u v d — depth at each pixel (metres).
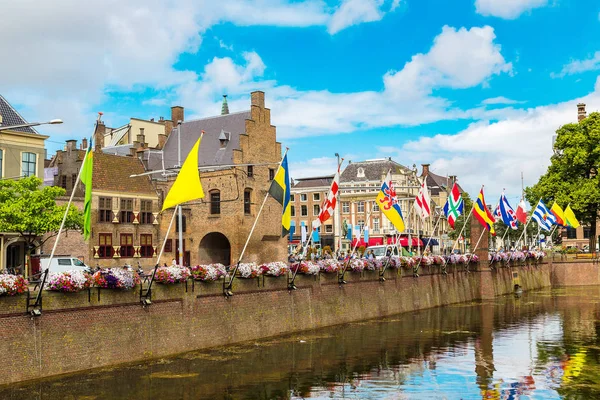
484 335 40.22
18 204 40.97
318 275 41.50
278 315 37.66
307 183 116.94
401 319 47.16
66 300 25.69
